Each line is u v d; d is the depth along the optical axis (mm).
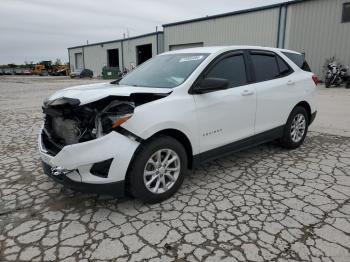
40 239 2699
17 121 7773
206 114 3580
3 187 3760
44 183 3869
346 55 15812
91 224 2932
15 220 3014
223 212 3109
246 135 4203
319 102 10266
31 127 7047
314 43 16953
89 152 2855
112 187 2973
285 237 2672
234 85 4004
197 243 2613
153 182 3307
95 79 38188
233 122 3949
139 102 3143
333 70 14742
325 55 16625
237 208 3184
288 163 4480
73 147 2854
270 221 2928
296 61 5223
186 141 3504
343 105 9609
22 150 5230
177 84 3551
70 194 3566
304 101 5125
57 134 3340
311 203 3266
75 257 2459
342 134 6145
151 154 3133
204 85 3396
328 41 16359
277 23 18438
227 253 2477
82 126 3064
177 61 4082
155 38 32062
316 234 2709
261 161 4574
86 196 3512
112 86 3910
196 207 3223
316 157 4738
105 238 2705
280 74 4777
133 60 37219
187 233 2760
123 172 2979
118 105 3059
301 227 2820
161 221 2965
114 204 3322
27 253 2512
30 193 3594
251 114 4184
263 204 3260
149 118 3045
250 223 2898
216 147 3805
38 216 3084
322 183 3770
